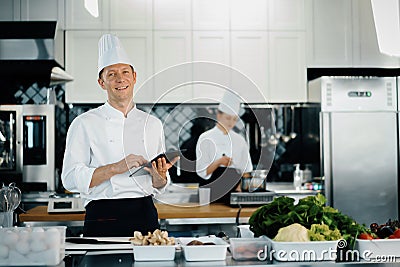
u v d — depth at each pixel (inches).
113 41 127.3
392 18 233.9
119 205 124.9
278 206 98.9
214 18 236.2
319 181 228.8
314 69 246.8
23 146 223.0
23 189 222.5
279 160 254.8
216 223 182.9
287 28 237.9
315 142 232.2
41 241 87.7
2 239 87.8
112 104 128.6
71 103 233.9
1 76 242.5
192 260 89.0
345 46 239.3
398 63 239.0
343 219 95.3
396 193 222.5
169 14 234.8
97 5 232.8
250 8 237.0
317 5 238.7
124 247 102.5
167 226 183.5
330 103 222.8
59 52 221.6
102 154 128.3
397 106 224.8
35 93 243.6
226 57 236.2
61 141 244.5
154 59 233.8
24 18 230.2
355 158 221.6
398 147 223.0
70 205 186.4
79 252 97.9
